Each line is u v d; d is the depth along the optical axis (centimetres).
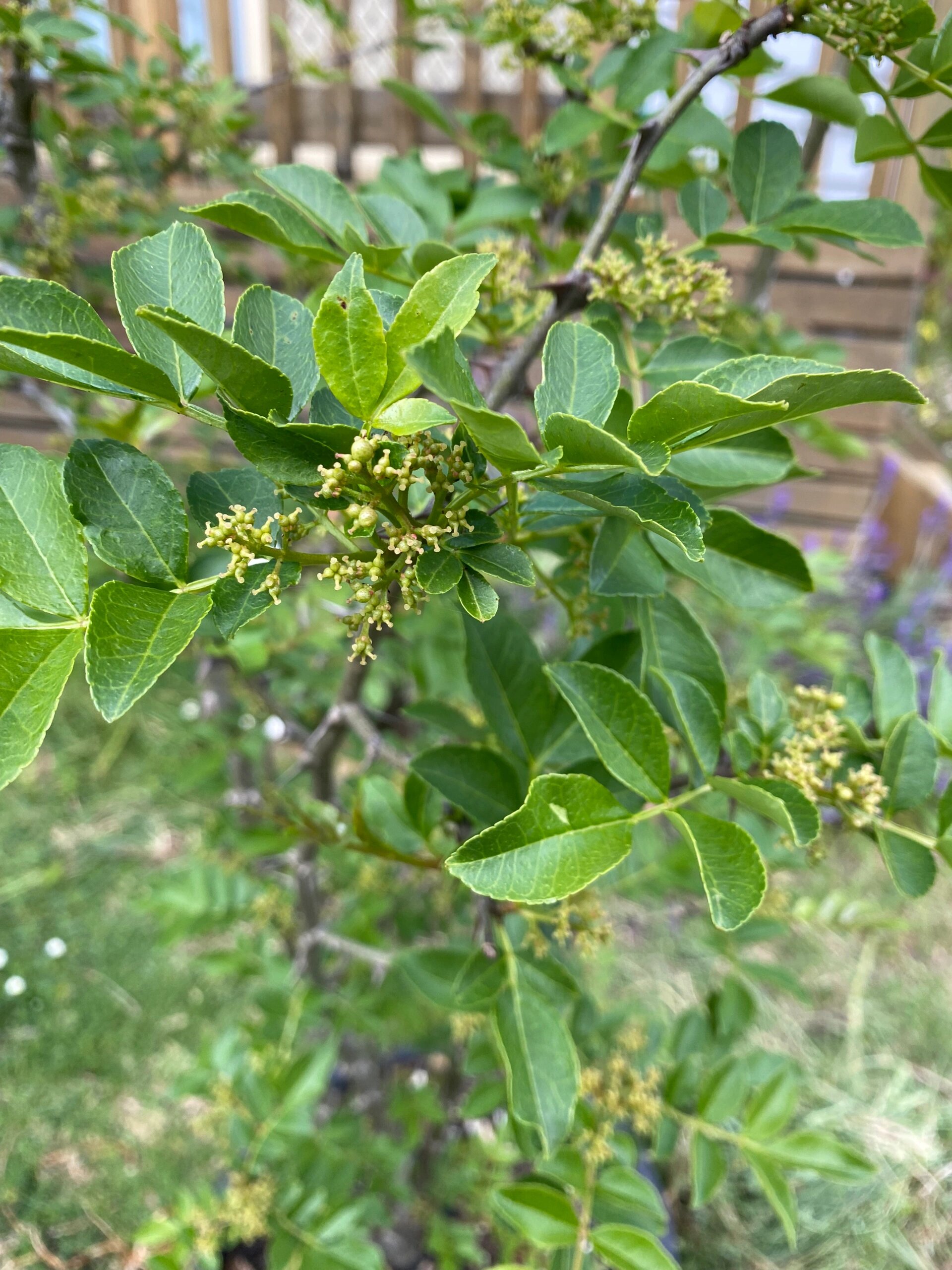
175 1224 38
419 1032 50
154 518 16
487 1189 52
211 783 50
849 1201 62
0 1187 62
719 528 23
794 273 104
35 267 41
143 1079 71
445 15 50
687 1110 31
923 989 81
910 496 125
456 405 12
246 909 45
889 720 24
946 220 145
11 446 16
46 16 35
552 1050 22
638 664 22
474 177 45
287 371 16
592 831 17
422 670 41
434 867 25
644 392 26
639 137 21
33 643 15
